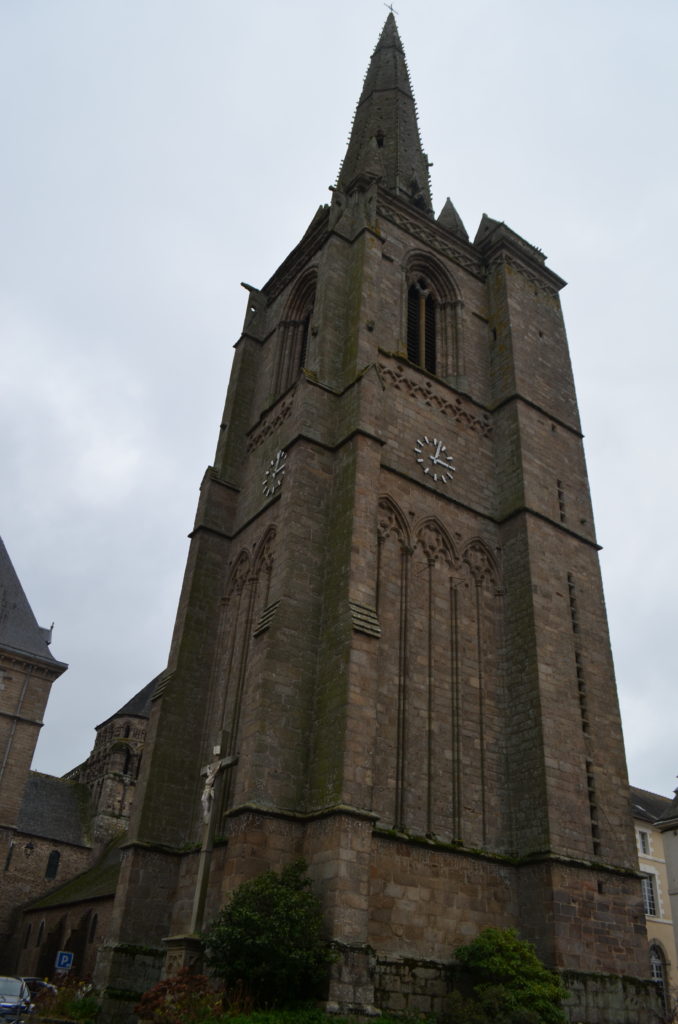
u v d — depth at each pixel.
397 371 37.28
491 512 37.06
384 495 33.22
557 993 23.81
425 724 29.56
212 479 40.50
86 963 51.16
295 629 28.52
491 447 39.38
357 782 24.86
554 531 36.62
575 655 33.72
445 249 44.84
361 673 26.69
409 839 26.27
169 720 33.75
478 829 28.88
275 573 30.42
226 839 28.47
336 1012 20.73
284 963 21.23
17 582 83.00
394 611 31.06
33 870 72.06
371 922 24.12
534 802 29.36
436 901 25.92
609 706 33.78
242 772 26.31
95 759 87.12
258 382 45.34
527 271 46.25
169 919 30.09
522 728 31.25
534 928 27.09
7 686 74.94
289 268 47.47
